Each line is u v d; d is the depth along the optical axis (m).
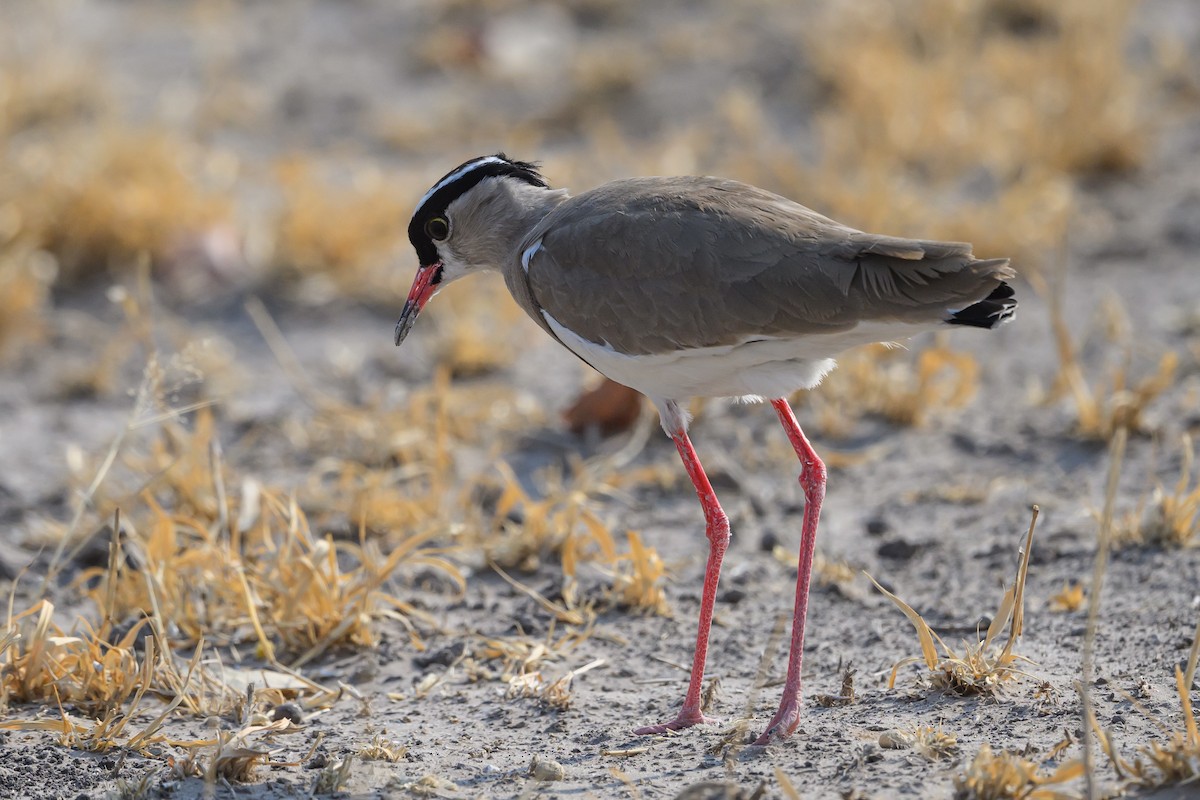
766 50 32.44
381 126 30.28
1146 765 9.85
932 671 11.82
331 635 13.67
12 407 20.59
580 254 12.34
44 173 25.41
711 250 11.71
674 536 16.47
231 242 24.91
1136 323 21.42
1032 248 23.98
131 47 33.94
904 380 19.36
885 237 11.42
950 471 17.59
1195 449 17.03
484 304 23.02
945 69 29.23
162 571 14.09
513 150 29.09
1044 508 16.17
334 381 21.23
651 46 33.22
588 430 19.19
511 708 12.47
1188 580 13.67
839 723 11.41
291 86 32.25
